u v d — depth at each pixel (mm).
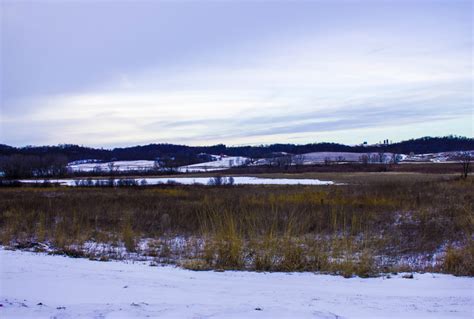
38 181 54625
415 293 5473
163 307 4641
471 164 80875
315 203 19688
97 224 13875
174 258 8664
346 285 5980
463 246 9227
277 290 5621
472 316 4426
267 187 36594
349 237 10445
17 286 5770
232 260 7758
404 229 12227
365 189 28719
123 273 6809
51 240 10602
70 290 5555
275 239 8812
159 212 16859
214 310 4500
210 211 15570
